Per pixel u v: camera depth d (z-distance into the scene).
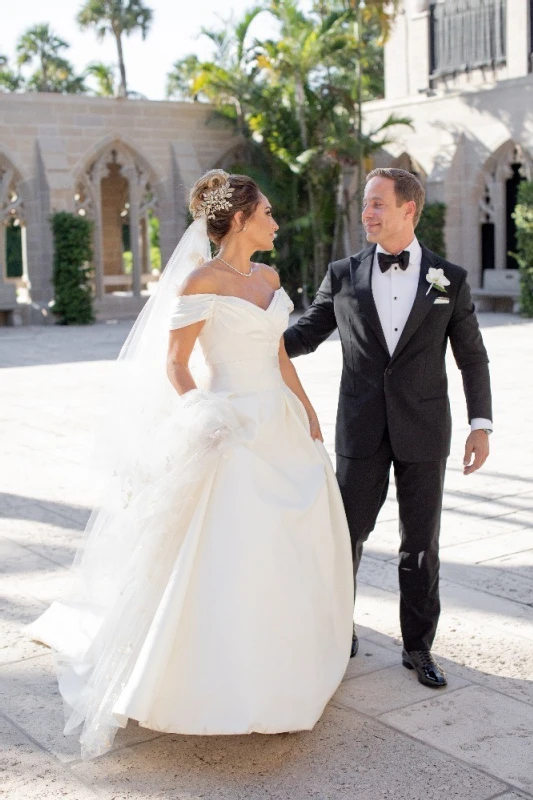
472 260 21.05
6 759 2.86
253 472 2.96
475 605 4.09
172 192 22.91
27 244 21.64
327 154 20.22
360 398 3.31
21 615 4.02
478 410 3.32
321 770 2.77
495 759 2.81
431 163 21.31
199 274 3.06
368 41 30.64
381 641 3.73
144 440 3.17
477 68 20.84
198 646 2.81
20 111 20.97
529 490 6.05
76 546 5.03
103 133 21.92
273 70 21.02
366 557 4.82
